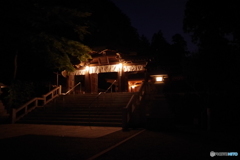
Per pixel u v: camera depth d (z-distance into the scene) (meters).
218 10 12.50
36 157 6.24
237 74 12.40
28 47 17.73
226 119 14.35
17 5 16.00
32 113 17.09
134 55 20.44
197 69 13.24
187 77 14.63
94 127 13.02
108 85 30.41
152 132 11.37
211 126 12.38
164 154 6.56
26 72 21.91
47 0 17.53
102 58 20.91
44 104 18.47
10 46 17.61
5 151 6.96
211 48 12.97
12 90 17.48
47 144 8.03
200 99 15.31
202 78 13.27
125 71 20.34
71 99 18.88
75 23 19.64
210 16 13.20
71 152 6.78
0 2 15.24
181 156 6.34
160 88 19.83
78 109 16.19
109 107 15.77
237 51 12.36
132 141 8.71
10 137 9.65
